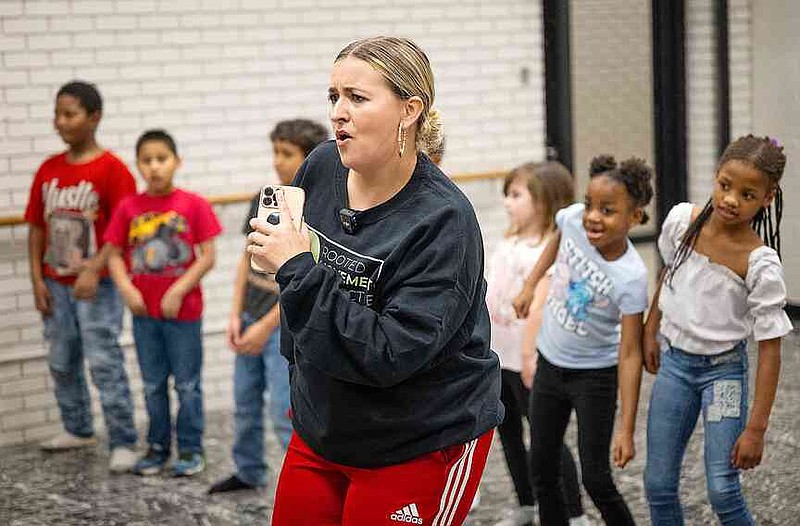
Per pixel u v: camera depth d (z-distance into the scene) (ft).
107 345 15.74
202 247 15.10
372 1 19.13
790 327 9.53
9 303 17.16
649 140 16.56
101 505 14.37
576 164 17.75
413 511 7.72
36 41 17.08
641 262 10.87
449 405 7.62
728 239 9.71
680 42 12.88
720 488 9.86
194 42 18.07
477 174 19.88
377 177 7.45
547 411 11.41
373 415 7.54
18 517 14.06
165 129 18.07
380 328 7.02
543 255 12.03
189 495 14.56
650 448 10.27
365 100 7.22
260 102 18.60
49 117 17.28
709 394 9.94
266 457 16.07
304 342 7.09
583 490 13.82
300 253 7.14
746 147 9.32
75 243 15.84
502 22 19.98
